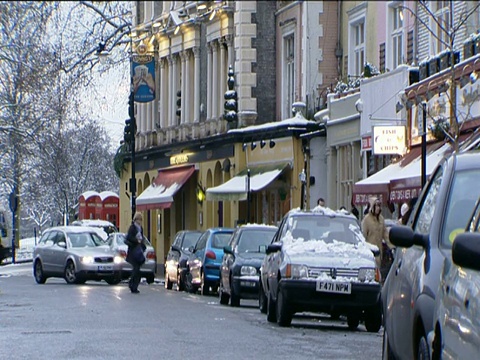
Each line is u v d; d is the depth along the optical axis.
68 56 55.22
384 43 60.25
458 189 16.23
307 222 33.81
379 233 40.88
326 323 34.84
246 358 23.08
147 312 35.69
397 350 17.14
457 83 44.78
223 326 30.88
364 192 48.06
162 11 96.69
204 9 86.69
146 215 102.69
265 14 79.81
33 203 108.00
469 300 12.58
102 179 114.69
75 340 26.25
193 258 54.62
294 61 74.88
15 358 22.59
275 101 79.88
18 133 62.56
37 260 63.62
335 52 70.50
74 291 49.78
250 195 70.19
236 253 43.25
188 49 90.12
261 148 73.56
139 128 101.88
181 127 91.25
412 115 50.59
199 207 85.31
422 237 16.03
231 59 81.38
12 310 36.03
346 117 61.31
